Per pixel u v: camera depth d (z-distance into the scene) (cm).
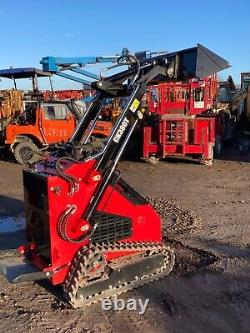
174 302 457
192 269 538
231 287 490
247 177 1108
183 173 1174
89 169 441
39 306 456
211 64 498
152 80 522
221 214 770
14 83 1769
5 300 470
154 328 411
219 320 423
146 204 509
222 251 595
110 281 462
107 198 472
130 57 480
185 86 1280
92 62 1039
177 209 802
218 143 1502
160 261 506
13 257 483
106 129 1312
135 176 1139
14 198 920
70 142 494
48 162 472
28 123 1402
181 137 1279
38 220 457
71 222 438
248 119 2069
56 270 438
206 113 1404
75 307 444
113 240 482
